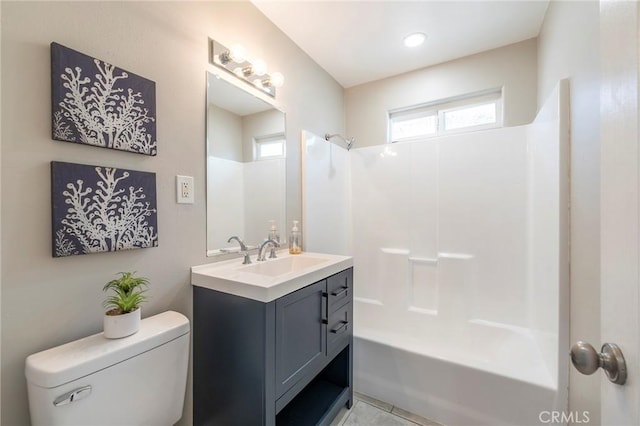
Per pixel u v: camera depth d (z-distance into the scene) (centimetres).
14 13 82
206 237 140
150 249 116
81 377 81
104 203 99
